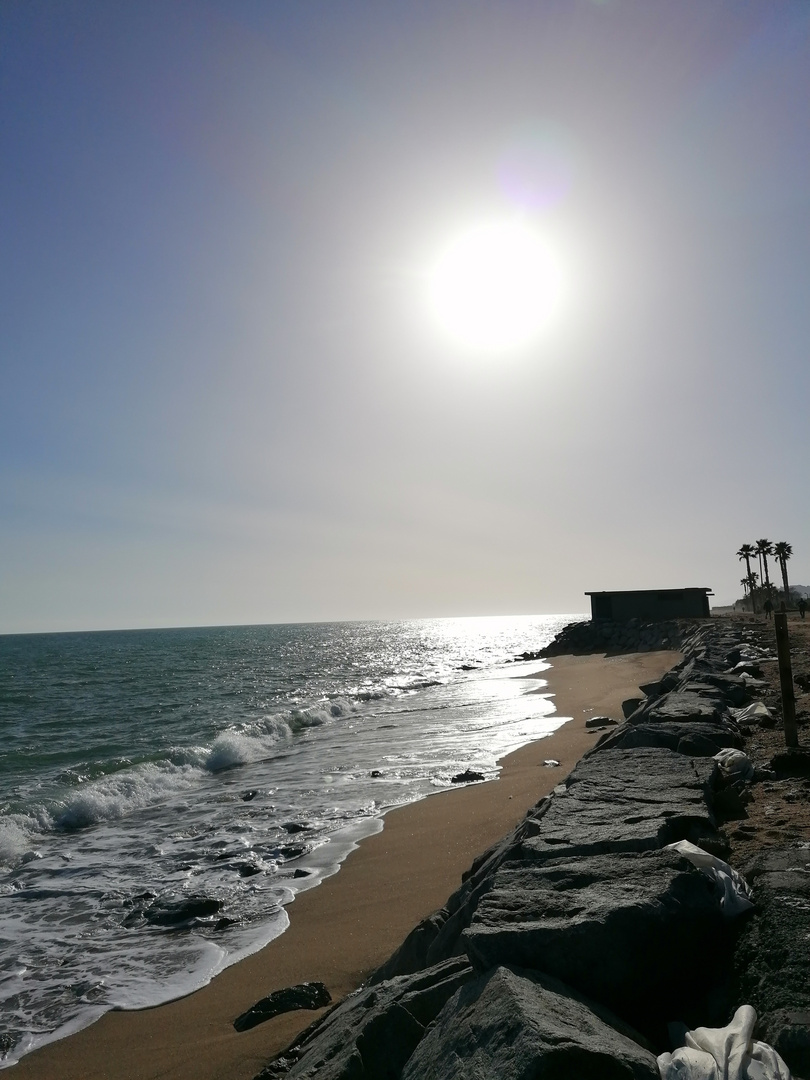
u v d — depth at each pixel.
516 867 4.28
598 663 41.91
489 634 159.38
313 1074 3.60
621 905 3.36
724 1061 2.64
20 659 83.31
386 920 8.42
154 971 7.91
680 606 56.28
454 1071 2.71
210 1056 5.96
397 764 17.25
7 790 17.12
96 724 29.34
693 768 6.34
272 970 7.57
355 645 108.81
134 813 14.57
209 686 44.72
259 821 13.27
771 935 3.37
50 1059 6.39
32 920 9.52
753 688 11.97
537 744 17.84
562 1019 2.76
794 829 4.92
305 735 23.34
